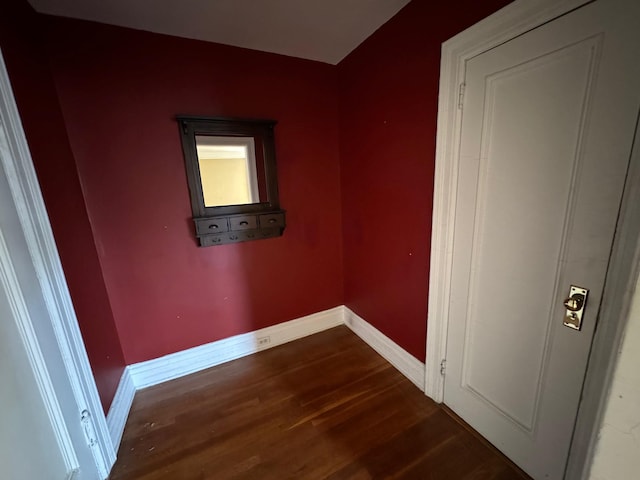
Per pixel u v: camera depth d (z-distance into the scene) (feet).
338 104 7.36
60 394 3.39
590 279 3.06
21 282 2.95
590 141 2.93
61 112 4.84
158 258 6.09
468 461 4.34
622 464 1.42
